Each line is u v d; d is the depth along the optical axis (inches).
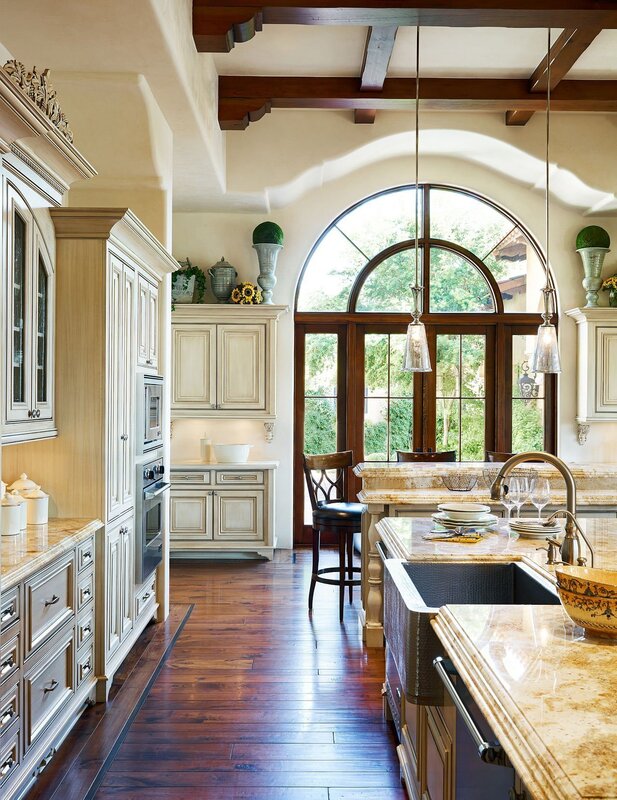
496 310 295.0
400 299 296.0
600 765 40.7
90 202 184.7
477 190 290.2
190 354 274.7
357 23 173.5
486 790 62.7
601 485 182.1
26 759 103.0
